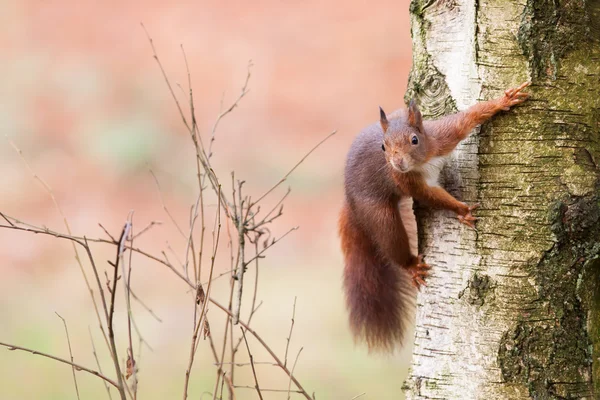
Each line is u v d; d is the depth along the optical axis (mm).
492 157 6754
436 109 7188
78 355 13062
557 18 6605
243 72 29500
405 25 31109
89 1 33094
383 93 28453
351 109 27797
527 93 6637
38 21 32156
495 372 6637
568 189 6543
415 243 8938
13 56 30375
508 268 6656
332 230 20672
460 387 6777
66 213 22453
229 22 32000
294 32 31266
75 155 25484
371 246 9133
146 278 17375
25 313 15359
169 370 12359
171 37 31438
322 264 18109
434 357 6949
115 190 23688
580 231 6508
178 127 26891
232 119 27141
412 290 9281
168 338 13852
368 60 29734
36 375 12297
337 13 32000
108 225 21828
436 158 7023
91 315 15148
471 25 6875
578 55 6609
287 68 29594
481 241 6777
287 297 15680
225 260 17641
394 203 8219
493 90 6777
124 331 14227
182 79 29266
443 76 7141
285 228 20750
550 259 6562
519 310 6598
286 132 26641
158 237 20578
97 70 29609
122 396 6129
